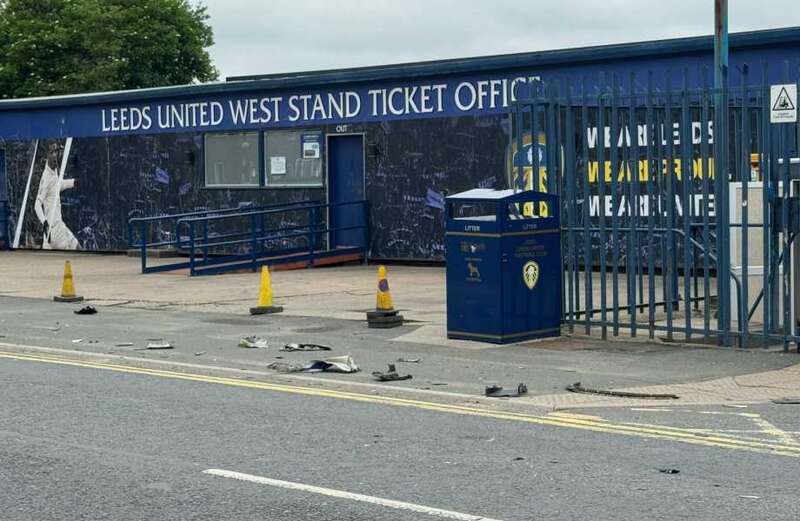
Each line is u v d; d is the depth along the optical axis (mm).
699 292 20906
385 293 17828
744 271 14750
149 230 34094
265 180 31578
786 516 7715
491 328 15703
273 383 13164
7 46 72000
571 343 15680
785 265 14477
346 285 24406
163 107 33594
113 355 15320
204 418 11164
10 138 37469
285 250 29344
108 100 34594
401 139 28828
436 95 28078
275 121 31219
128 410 11586
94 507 8164
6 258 34375
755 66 22797
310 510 7984
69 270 22562
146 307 21234
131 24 73562
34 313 20453
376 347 15719
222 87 31984
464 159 27656
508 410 11438
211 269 27297
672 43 23688
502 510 7914
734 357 14375
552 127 16109
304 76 30891
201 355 15281
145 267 27922
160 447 9922
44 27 71000
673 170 15500
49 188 36531
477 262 15773
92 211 35406
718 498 8156
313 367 13891
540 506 8000
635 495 8258
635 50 24234
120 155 34688
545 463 9234
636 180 15625
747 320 14914
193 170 33031
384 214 29359
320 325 18141
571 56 25234
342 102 29891
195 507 8109
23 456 9641
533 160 16297
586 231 15992
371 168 29484
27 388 12906
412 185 28734
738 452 9562
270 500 8242
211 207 32719
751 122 21031
